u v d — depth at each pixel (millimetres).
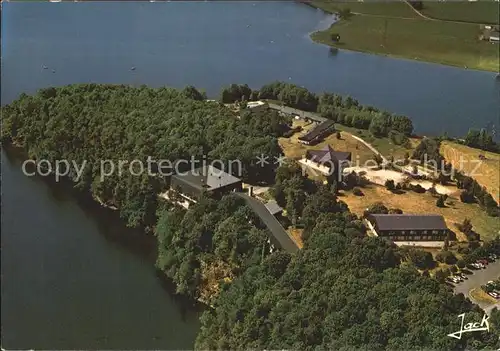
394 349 164875
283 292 193375
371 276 191375
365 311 176875
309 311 181500
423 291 185000
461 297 191750
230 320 196125
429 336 167375
